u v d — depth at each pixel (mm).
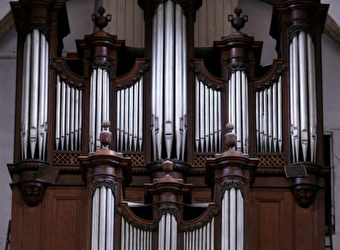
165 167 25406
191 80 27719
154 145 27234
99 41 27734
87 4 30672
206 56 28609
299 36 27688
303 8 27844
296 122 27188
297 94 27359
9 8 30297
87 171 25344
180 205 25062
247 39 27734
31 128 27094
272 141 27234
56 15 27969
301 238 26500
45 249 26375
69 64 28391
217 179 25250
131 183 27047
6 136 30141
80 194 26688
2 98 30359
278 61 27688
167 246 24734
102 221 24875
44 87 27406
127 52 28625
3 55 30609
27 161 26766
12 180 27078
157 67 27703
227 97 27531
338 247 29438
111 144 27312
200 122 27453
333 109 30266
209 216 24984
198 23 29891
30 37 27672
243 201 25047
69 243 26422
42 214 26562
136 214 25984
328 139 30141
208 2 30031
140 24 29922
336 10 30359
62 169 26828
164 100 27453
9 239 29062
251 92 27609
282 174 26844
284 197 26719
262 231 26516
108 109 27438
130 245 24875
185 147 27328
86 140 27281
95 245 24750
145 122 27469
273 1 30641
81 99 27516
